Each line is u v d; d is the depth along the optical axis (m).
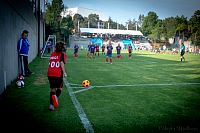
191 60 27.48
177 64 21.80
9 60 9.70
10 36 9.94
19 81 9.42
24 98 7.73
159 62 23.84
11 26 10.19
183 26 72.94
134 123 5.59
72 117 5.97
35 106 6.86
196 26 65.12
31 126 5.30
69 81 11.39
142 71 15.98
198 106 7.18
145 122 5.67
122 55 36.69
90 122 5.62
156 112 6.50
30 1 19.88
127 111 6.56
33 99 7.62
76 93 8.77
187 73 15.24
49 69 6.56
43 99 7.64
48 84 10.21
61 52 6.65
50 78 6.54
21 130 5.06
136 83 11.12
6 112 6.26
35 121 5.63
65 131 5.05
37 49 28.78
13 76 10.71
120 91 9.26
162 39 80.62
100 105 7.13
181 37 74.12
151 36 84.44
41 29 35.50
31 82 10.64
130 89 9.70
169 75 14.17
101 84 10.71
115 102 7.52
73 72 14.80
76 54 29.55
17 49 11.90
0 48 8.00
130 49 30.12
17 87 9.38
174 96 8.51
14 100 7.46
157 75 14.09
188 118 6.02
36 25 27.28
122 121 5.73
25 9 15.85
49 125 5.39
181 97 8.37
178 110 6.73
